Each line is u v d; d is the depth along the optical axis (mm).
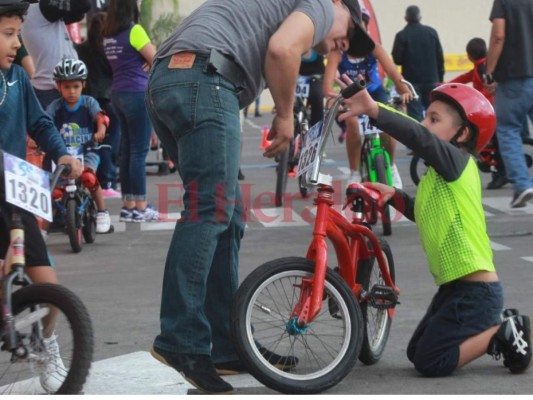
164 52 9820
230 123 9539
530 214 20891
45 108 20688
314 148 9914
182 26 9836
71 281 15695
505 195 23328
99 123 19141
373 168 18531
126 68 20141
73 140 19141
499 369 10461
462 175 10258
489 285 10211
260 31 9742
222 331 10352
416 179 25031
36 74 20719
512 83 20812
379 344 10969
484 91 26078
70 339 8883
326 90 17141
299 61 9570
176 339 9406
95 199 19781
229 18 9703
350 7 10453
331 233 10109
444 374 10195
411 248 17641
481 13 63188
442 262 10211
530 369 10398
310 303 9656
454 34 63250
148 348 11586
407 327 12320
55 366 9000
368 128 18453
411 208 10680
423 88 31844
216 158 9469
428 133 10078
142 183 21125
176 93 9508
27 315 8742
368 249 10656
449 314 10172
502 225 19734
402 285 14688
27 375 9672
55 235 20141
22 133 10016
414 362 10273
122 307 13758
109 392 9859
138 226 20812
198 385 9453
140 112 20359
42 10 20625
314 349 10703
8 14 9570
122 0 20016
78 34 28750
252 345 9523
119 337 12125
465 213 10211
